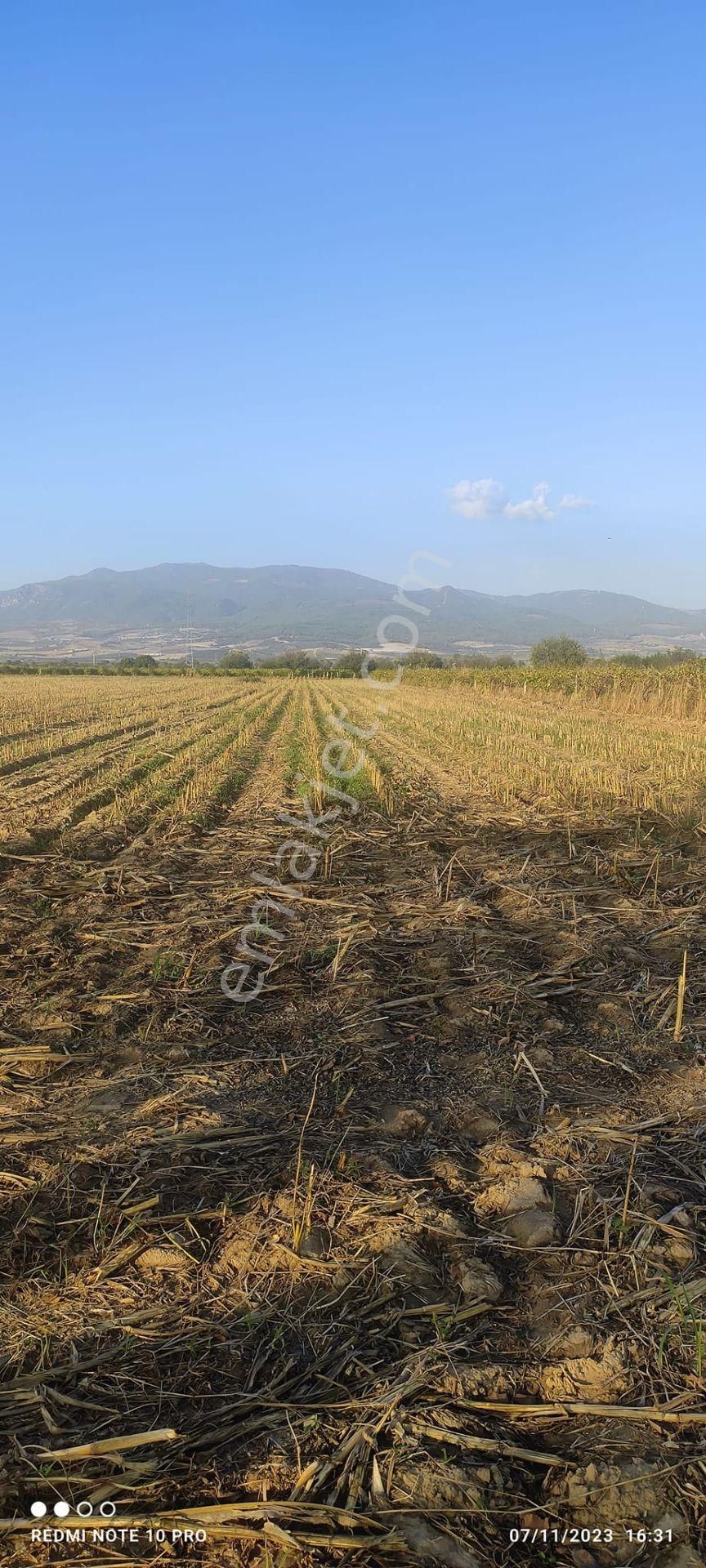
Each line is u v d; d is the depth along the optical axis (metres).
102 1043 5.71
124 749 22.11
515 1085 5.11
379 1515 2.54
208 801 14.30
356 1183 4.14
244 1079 5.20
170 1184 4.16
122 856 10.83
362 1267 3.58
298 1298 3.43
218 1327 3.28
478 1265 3.57
